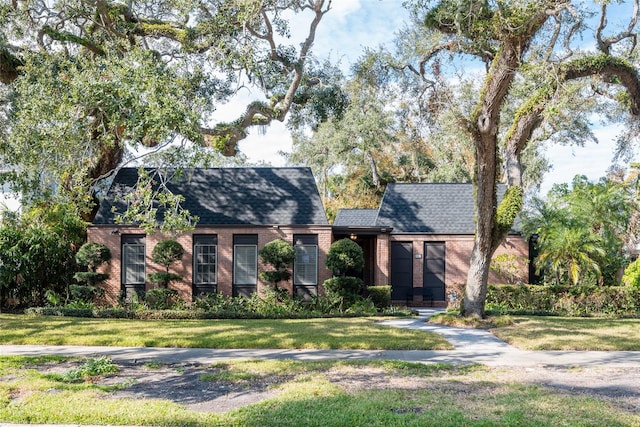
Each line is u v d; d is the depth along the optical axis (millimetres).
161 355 12156
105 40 21297
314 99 25109
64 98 13305
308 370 10305
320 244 23297
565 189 26375
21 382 8898
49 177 15523
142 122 13594
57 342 13648
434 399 7922
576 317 20594
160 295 21688
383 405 7531
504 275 25469
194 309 21312
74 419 6855
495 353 12758
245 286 23312
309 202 24000
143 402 7633
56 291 22609
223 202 24062
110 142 14406
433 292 26422
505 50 16141
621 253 28078
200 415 6984
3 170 15086
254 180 24688
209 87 21531
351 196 47906
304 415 7004
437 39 18281
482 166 17891
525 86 16781
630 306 21922
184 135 14438
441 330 16516
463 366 10875
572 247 23000
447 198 27578
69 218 21641
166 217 15125
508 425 6570
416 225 26703
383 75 21438
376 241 24688
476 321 17688
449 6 15781
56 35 20875
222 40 19719
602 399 8109
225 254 23344
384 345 13312
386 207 27422
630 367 11039
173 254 21781
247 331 15266
